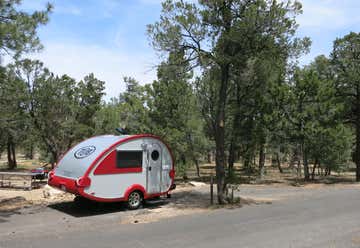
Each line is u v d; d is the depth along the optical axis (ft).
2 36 29.78
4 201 39.40
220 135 38.63
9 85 60.03
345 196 45.78
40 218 30.22
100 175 32.58
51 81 65.41
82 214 32.12
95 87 74.84
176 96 66.90
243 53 37.81
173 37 37.83
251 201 40.75
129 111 70.13
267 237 22.91
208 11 37.76
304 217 30.19
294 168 102.27
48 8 32.63
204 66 39.88
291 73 70.64
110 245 21.12
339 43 78.74
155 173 37.09
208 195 46.06
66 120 67.87
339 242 21.48
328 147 72.59
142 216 31.24
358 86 78.43
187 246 20.86
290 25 36.35
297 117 67.26
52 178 35.76
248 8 36.22
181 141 64.90
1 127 65.62
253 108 66.03
